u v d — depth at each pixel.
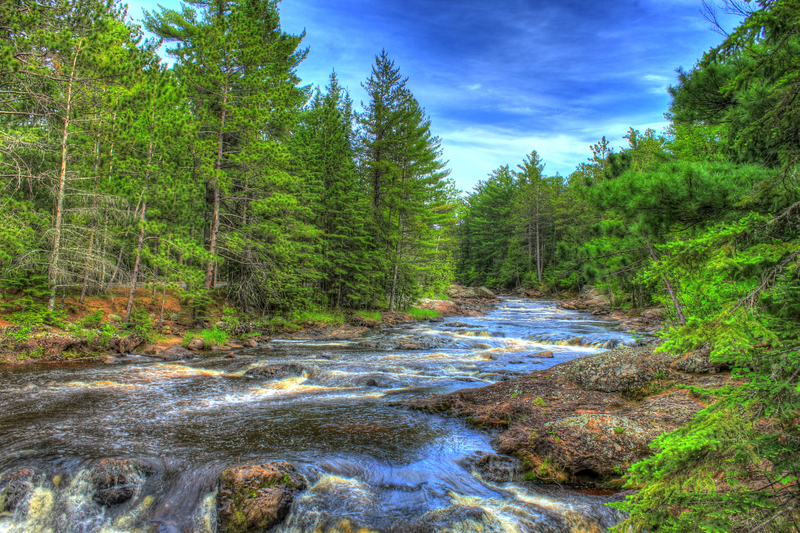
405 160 33.47
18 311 16.00
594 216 44.94
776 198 4.12
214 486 6.07
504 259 70.75
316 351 17.81
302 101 34.94
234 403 10.08
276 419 8.87
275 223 25.91
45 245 17.38
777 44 3.98
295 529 5.36
